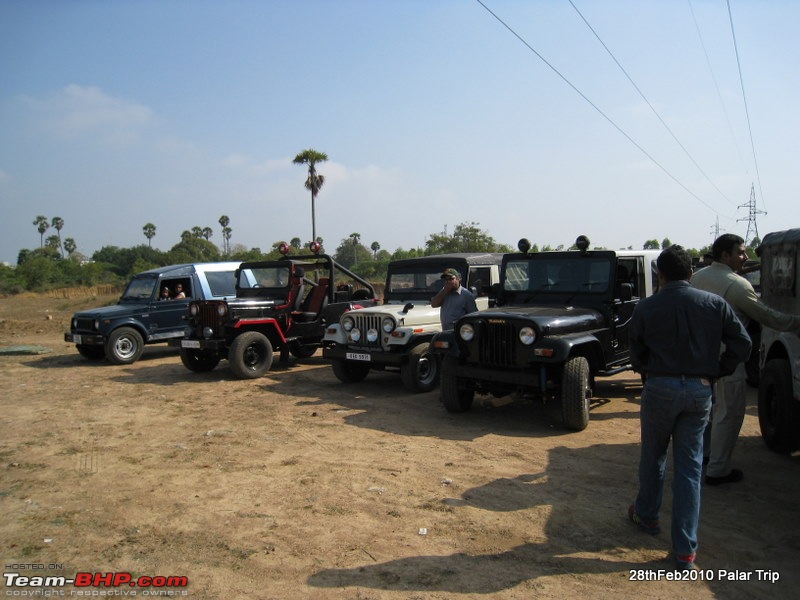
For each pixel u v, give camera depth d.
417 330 8.30
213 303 9.92
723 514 4.18
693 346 3.38
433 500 4.50
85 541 3.90
